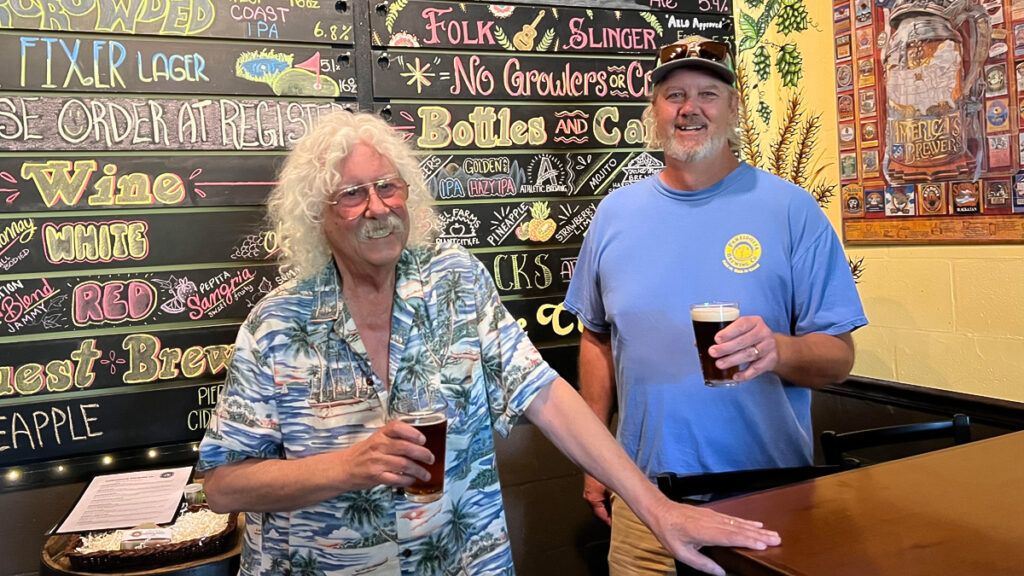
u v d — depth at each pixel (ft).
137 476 6.38
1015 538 3.25
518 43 7.88
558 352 8.09
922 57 7.41
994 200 6.91
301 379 4.32
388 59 7.43
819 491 4.06
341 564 4.29
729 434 5.81
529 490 8.03
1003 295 6.97
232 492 4.16
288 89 7.09
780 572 3.15
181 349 6.79
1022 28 6.54
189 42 6.78
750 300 5.81
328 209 4.26
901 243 7.88
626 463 4.44
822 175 8.71
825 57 8.48
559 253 8.11
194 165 6.81
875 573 3.02
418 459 3.66
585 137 8.20
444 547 4.42
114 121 6.57
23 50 6.34
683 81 5.98
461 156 7.72
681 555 3.81
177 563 5.29
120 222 6.63
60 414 6.46
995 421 7.09
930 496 3.84
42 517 6.44
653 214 6.24
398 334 4.42
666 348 5.94
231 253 6.94
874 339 8.36
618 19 8.29
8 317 6.36
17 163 6.35
